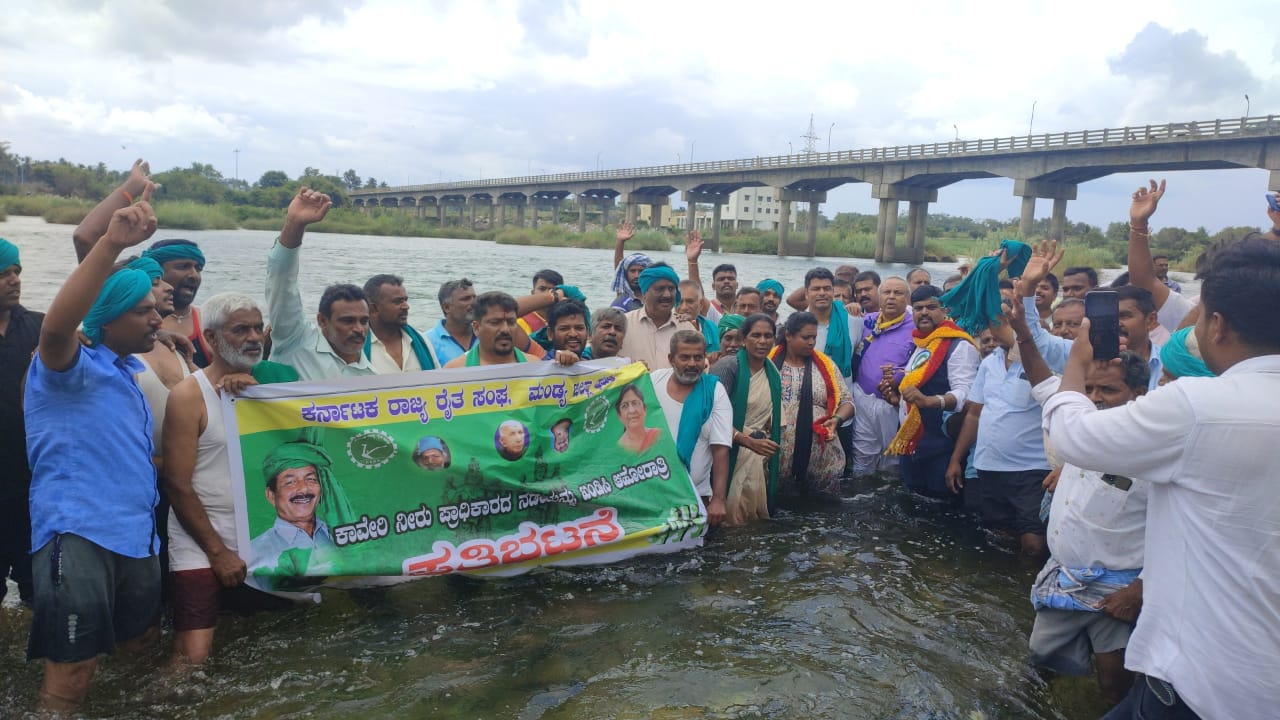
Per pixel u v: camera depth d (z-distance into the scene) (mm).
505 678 3707
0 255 3602
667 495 5305
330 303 4730
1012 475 5547
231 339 3959
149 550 3574
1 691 3543
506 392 4941
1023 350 4391
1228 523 2289
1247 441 2250
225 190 90000
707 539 5535
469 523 4742
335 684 3629
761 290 8086
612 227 102812
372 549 4457
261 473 4164
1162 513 2498
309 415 4316
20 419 3785
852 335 7516
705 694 3617
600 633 4152
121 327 3535
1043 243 4367
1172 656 2424
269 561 4156
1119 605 3441
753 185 74500
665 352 6547
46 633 3289
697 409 5461
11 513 3838
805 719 3465
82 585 3307
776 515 6086
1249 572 2254
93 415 3410
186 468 3885
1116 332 3023
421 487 4621
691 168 76125
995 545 5617
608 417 5250
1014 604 4680
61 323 3160
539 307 6258
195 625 3818
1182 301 5359
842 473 6785
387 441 4535
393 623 4184
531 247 66625
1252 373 2342
